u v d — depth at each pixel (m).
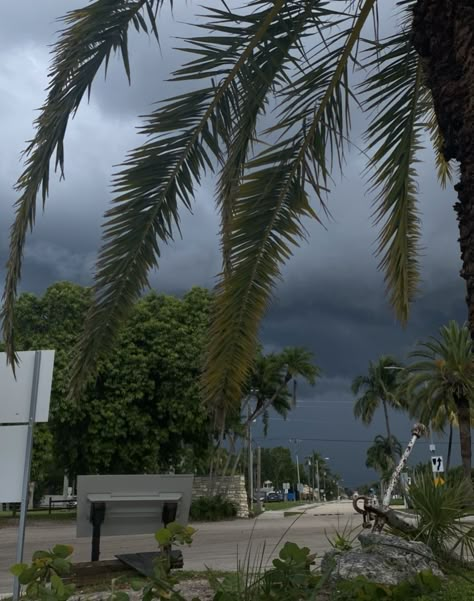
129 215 5.35
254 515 36.44
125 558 6.52
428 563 5.58
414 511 6.96
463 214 3.72
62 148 4.86
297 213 5.71
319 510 41.22
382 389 61.78
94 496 6.80
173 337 30.53
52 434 30.20
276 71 5.42
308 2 4.97
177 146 5.33
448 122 3.83
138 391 29.73
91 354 5.42
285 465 117.38
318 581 2.83
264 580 2.80
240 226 5.71
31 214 4.85
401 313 6.43
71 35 4.83
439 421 41.62
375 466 73.69
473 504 6.75
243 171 5.77
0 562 13.01
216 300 5.91
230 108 5.32
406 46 5.48
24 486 5.67
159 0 4.82
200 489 34.53
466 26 3.71
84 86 4.91
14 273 4.86
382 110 5.83
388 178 6.07
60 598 2.57
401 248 6.24
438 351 37.16
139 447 30.05
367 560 5.40
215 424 5.94
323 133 5.52
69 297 32.03
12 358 5.00
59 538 19.72
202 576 7.89
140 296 5.46
